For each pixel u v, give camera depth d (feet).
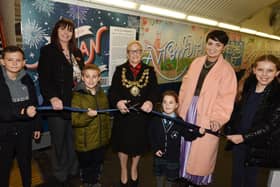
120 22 14.85
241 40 31.07
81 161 8.43
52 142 8.95
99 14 13.50
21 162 7.86
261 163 7.00
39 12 10.92
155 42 17.92
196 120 7.88
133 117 8.56
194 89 7.98
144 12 16.42
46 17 11.19
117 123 8.83
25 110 7.20
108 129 8.79
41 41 11.19
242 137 6.96
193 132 7.84
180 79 21.47
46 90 8.18
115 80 8.70
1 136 7.13
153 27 17.49
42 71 8.29
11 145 7.40
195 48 22.85
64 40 8.41
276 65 6.65
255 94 7.11
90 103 8.06
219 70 7.61
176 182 9.60
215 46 7.36
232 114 7.61
